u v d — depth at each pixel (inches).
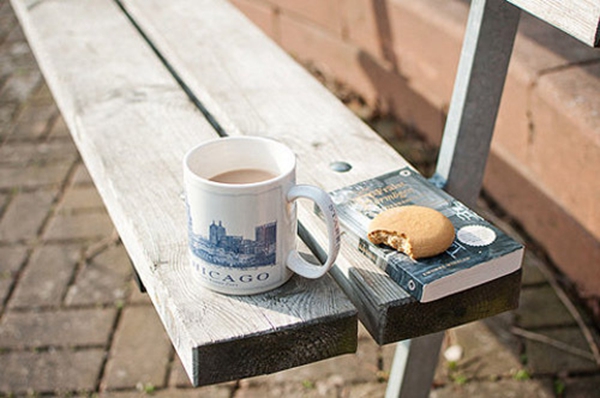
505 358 82.3
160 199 50.9
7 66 148.1
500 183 101.0
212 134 60.2
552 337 84.6
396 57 117.7
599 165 80.2
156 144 58.6
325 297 41.1
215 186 38.3
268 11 145.4
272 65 72.1
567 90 85.7
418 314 41.6
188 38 78.5
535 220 95.2
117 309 90.7
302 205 48.8
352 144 58.0
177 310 40.0
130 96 66.8
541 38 96.8
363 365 82.4
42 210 108.2
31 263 98.3
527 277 92.1
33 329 88.5
